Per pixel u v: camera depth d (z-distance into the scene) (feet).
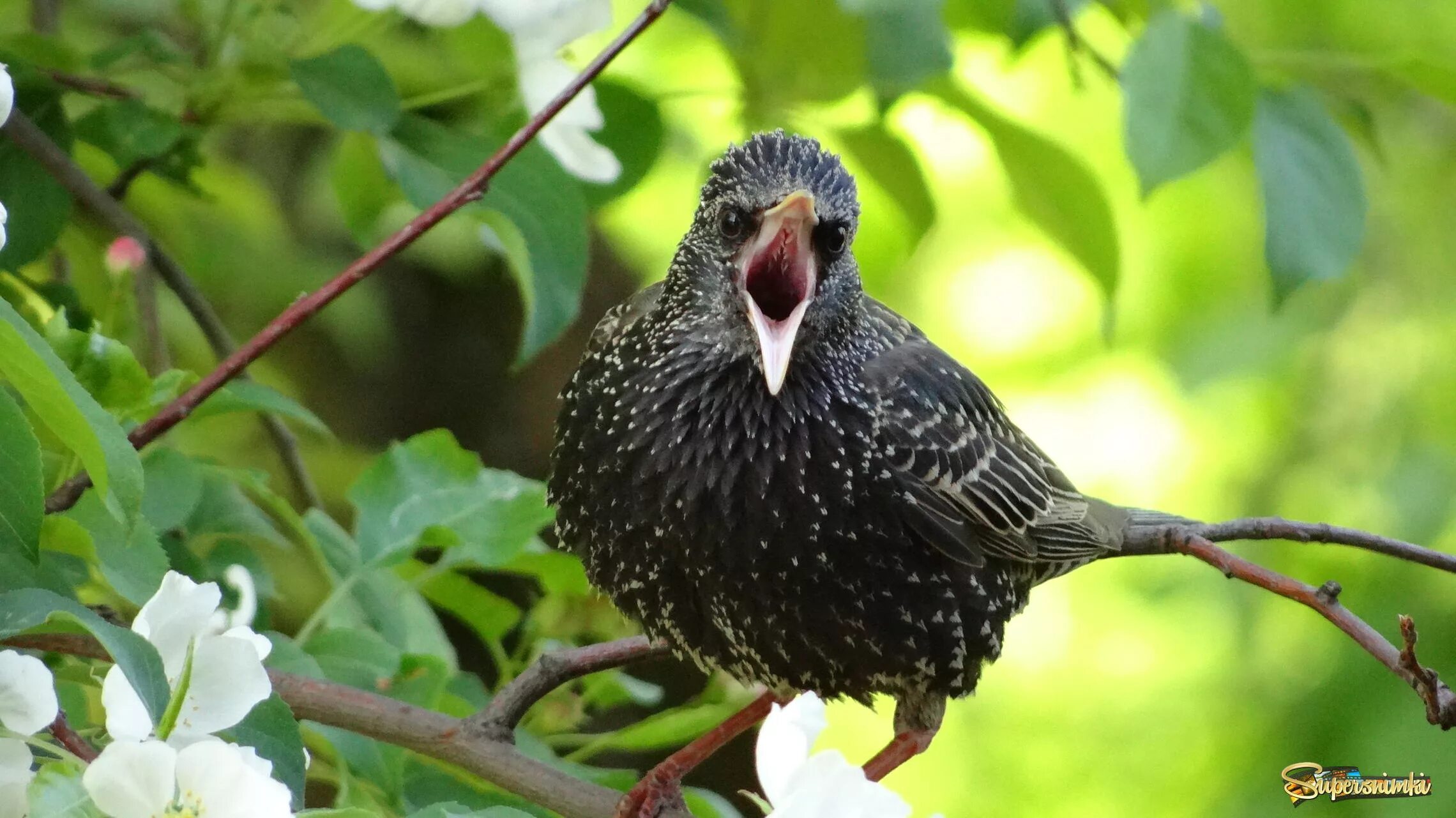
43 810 10.20
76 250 24.32
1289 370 47.16
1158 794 50.49
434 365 41.57
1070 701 55.52
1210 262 47.85
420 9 21.48
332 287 17.03
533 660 22.47
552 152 21.49
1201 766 47.24
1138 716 53.26
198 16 22.56
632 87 24.57
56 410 11.10
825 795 11.48
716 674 22.76
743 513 20.75
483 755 18.69
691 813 20.93
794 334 20.16
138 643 11.36
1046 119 43.86
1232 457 49.62
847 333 21.52
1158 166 19.49
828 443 21.07
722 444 20.70
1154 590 49.42
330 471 35.29
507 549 20.53
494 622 22.67
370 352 39.01
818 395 21.11
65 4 29.40
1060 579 55.98
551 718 21.50
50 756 12.62
